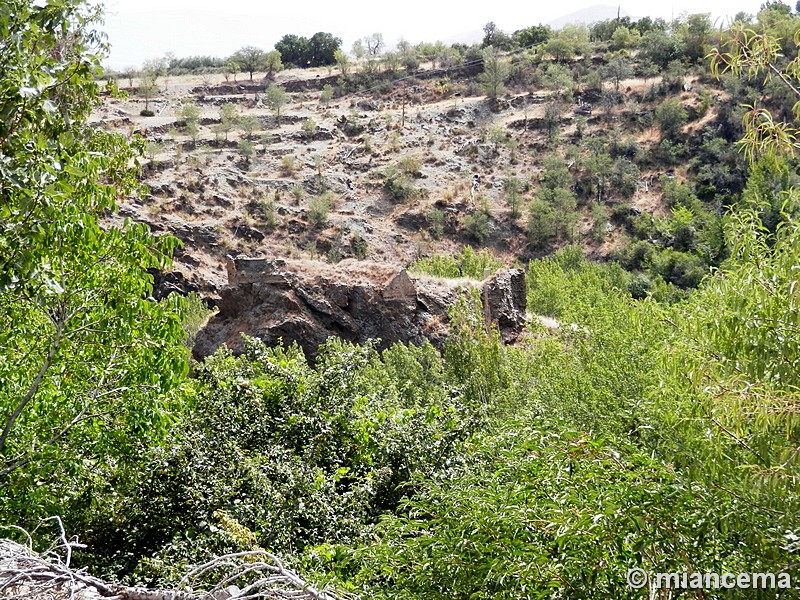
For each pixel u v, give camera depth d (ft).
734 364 18.12
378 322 117.50
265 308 114.11
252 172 286.66
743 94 297.94
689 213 250.37
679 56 349.41
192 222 241.96
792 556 14.85
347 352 45.14
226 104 332.19
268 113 349.00
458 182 294.46
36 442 29.53
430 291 122.93
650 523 15.02
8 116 20.03
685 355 19.31
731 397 16.97
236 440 37.78
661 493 15.24
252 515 30.99
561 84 342.23
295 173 290.35
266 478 32.83
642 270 238.27
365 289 118.01
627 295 58.44
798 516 15.40
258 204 262.67
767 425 16.47
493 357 81.20
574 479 16.53
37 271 21.93
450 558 16.75
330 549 20.92
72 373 30.07
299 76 393.09
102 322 28.73
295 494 33.19
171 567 26.13
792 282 16.97
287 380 42.47
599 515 14.74
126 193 32.94
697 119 301.63
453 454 40.86
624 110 323.57
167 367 29.68
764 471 15.66
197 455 33.63
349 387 43.93
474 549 16.66
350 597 18.01
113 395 30.66
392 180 286.66
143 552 32.42
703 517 14.94
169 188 252.21
